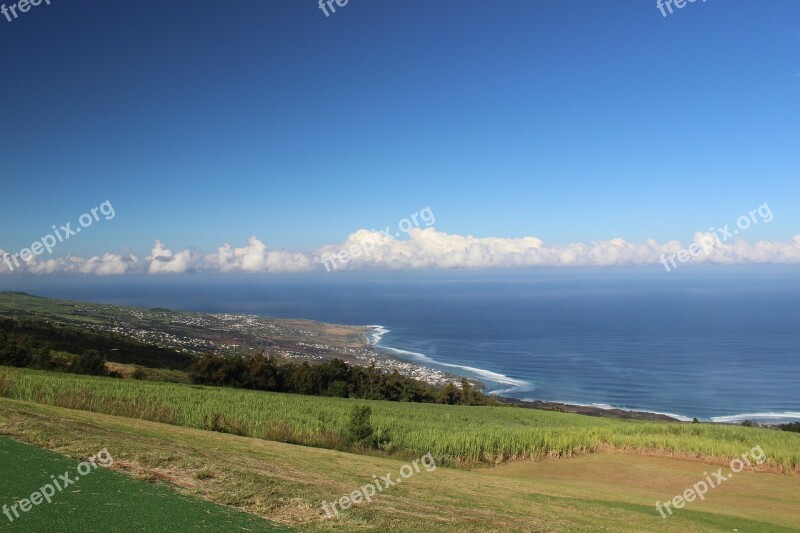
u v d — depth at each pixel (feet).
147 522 20.01
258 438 63.98
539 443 88.07
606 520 38.40
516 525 30.48
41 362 161.79
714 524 42.47
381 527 24.26
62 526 18.75
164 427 55.26
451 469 66.03
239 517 22.26
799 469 80.12
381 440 79.00
